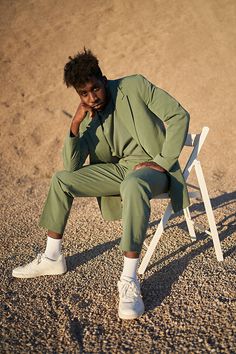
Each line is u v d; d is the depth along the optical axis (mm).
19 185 5895
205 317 2627
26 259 3631
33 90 8578
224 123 7098
